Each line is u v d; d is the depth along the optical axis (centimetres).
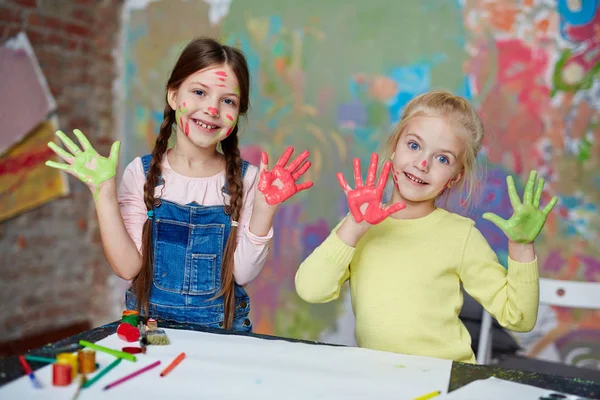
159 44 299
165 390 89
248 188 149
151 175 142
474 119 134
